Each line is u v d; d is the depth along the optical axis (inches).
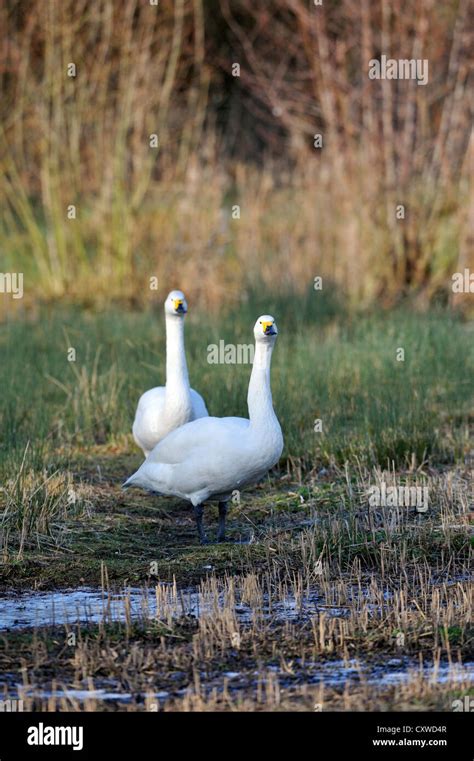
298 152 960.9
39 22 957.8
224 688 277.4
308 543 393.1
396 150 898.7
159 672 293.3
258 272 883.4
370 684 282.8
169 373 469.1
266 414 397.4
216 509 462.0
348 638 313.0
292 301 824.9
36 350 724.0
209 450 396.8
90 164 975.0
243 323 783.1
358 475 489.4
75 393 603.8
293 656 303.1
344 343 711.1
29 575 373.1
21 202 975.6
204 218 930.1
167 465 414.9
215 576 373.1
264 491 484.7
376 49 932.6
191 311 850.8
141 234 950.4
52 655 305.9
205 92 1015.6
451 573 373.1
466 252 877.2
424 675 288.2
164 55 961.5
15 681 289.0
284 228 941.8
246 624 327.3
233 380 610.2
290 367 660.1
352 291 875.4
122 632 320.5
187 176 948.6
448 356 682.2
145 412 483.8
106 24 935.7
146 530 432.8
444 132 901.2
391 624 323.0
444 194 895.1
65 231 964.0
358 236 893.8
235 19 1246.3
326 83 905.5
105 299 927.0
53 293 956.0
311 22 916.0
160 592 342.0
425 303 851.4
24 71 952.9
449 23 925.8
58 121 953.5
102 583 355.9
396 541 398.0
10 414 569.9
